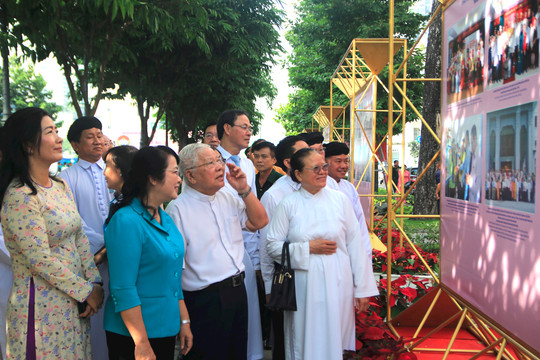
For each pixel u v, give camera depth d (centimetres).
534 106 208
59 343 223
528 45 214
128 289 209
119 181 291
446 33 328
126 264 210
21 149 218
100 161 350
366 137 777
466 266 287
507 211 234
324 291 282
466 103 289
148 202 227
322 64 1911
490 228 254
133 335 209
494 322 249
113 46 821
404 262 521
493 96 250
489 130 256
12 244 219
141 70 1192
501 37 241
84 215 333
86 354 243
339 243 293
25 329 216
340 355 277
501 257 241
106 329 225
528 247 214
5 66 802
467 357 343
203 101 1504
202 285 266
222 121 374
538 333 207
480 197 266
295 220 293
